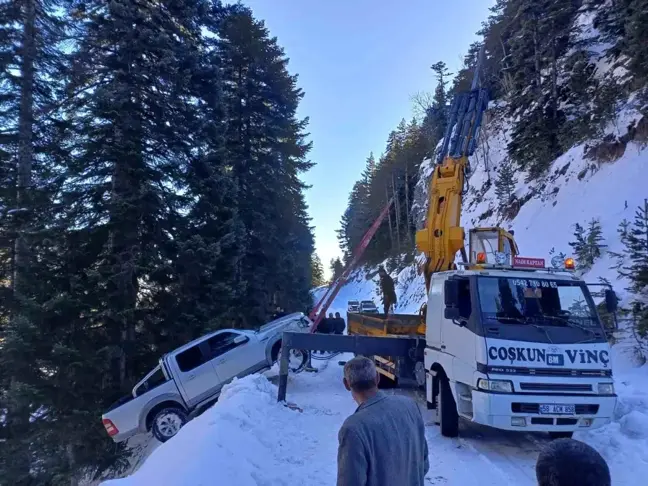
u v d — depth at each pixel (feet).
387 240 215.92
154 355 44.14
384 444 8.16
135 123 43.91
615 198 58.03
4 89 44.19
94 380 38.58
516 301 21.47
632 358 34.30
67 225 41.98
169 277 45.16
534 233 70.59
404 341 29.14
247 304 66.39
